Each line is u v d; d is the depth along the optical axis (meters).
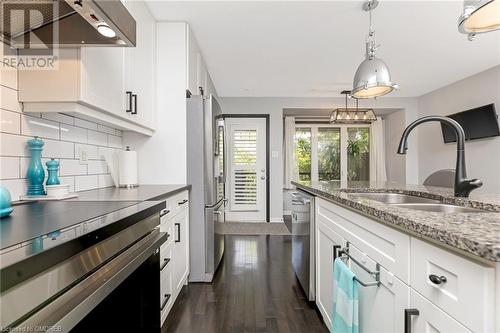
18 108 1.29
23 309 0.50
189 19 2.45
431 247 0.70
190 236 2.43
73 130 1.72
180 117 2.46
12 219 0.86
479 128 3.93
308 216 2.03
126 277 0.87
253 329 1.73
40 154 1.37
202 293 2.21
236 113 5.30
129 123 1.97
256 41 2.89
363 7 2.27
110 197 1.48
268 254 3.21
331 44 2.97
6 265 0.47
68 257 0.62
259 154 5.34
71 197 1.43
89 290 0.69
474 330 0.56
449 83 4.53
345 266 1.16
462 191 1.36
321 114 5.93
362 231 1.13
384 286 0.94
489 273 0.53
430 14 2.39
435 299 0.68
